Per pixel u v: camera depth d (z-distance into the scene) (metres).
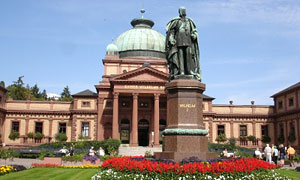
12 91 92.31
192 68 14.07
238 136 64.31
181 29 14.12
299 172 20.53
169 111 13.20
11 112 60.81
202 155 12.31
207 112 63.16
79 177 15.76
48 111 61.91
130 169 11.01
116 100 53.44
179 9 14.62
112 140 47.41
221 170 10.43
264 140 63.25
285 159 32.50
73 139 60.00
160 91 54.00
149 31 68.62
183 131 12.46
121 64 63.12
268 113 65.25
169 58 14.16
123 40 67.50
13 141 59.72
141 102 60.06
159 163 10.90
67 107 63.16
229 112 65.31
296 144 55.75
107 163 12.11
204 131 12.77
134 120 52.88
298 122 55.25
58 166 24.61
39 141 60.22
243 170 10.66
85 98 61.88
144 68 54.25
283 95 61.47
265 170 11.29
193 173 10.33
